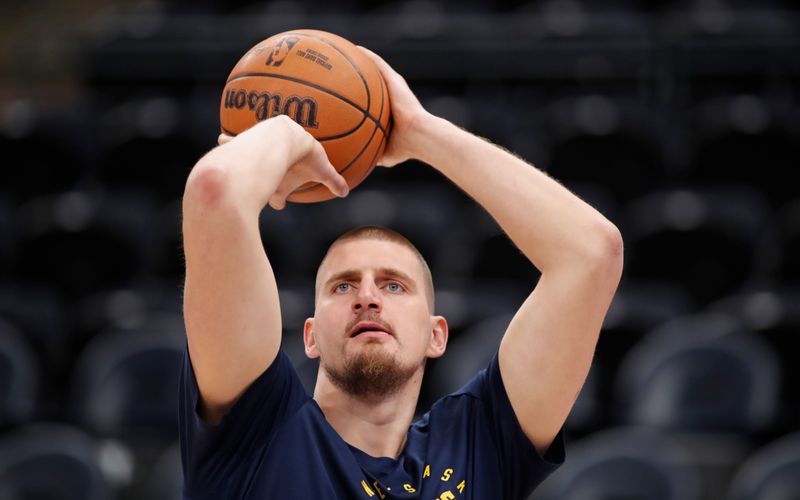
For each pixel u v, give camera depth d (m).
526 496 6.52
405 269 6.57
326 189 6.57
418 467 6.25
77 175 22.31
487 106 22.83
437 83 24.09
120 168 21.94
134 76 25.22
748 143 21.09
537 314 6.30
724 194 20.48
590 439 14.44
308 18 25.45
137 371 14.94
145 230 19.86
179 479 13.25
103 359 15.43
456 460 6.32
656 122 22.02
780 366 15.61
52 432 14.97
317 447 6.07
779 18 24.55
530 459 6.41
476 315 16.67
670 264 18.55
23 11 29.09
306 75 6.41
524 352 6.35
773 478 12.73
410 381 6.51
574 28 24.34
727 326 16.08
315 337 6.60
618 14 25.91
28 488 12.94
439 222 19.48
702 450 14.15
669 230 18.56
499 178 6.46
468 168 6.55
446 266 18.78
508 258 18.45
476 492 6.25
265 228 19.03
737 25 24.00
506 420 6.42
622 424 14.95
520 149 21.27
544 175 6.49
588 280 6.17
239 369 5.86
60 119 23.59
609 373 15.90
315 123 6.37
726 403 14.34
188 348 5.96
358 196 20.34
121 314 17.47
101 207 20.48
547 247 6.29
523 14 26.12
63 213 20.16
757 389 14.30
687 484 13.87
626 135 20.80
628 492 12.30
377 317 6.36
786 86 23.75
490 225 19.02
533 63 23.95
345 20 25.80
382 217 19.11
